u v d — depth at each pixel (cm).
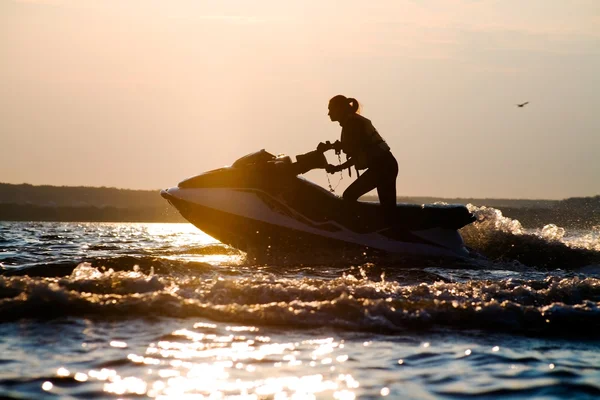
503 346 873
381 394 682
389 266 1859
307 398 666
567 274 1816
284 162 2022
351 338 891
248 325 934
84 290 1059
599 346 891
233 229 2020
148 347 815
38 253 2109
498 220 2245
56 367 735
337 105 1994
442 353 833
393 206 2005
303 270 1697
